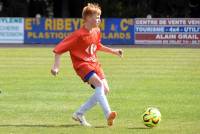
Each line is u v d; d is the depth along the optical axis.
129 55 71.56
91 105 24.44
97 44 24.61
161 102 32.50
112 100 33.22
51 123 25.56
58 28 98.50
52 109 29.91
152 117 24.19
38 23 98.69
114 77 46.16
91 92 36.97
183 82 42.47
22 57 68.00
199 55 71.44
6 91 37.31
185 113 28.53
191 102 32.44
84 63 23.97
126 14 135.12
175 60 63.38
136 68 54.03
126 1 137.00
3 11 139.38
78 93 36.50
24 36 98.88
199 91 37.41
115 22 97.06
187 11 136.75
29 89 38.38
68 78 45.31
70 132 23.17
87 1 137.50
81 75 24.08
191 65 57.16
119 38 97.25
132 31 96.88
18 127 24.45
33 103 32.06
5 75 47.41
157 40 96.50
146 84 41.28
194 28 95.44
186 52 77.44
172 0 135.75
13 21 98.69
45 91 37.41
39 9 143.25
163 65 57.16
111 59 64.94
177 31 95.88
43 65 56.88
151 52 77.50
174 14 137.00
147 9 135.62
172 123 25.59
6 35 99.06
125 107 30.56
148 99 33.66
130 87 39.47
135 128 24.14
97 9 24.02
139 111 29.19
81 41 23.91
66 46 23.81
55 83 41.94
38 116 27.62
